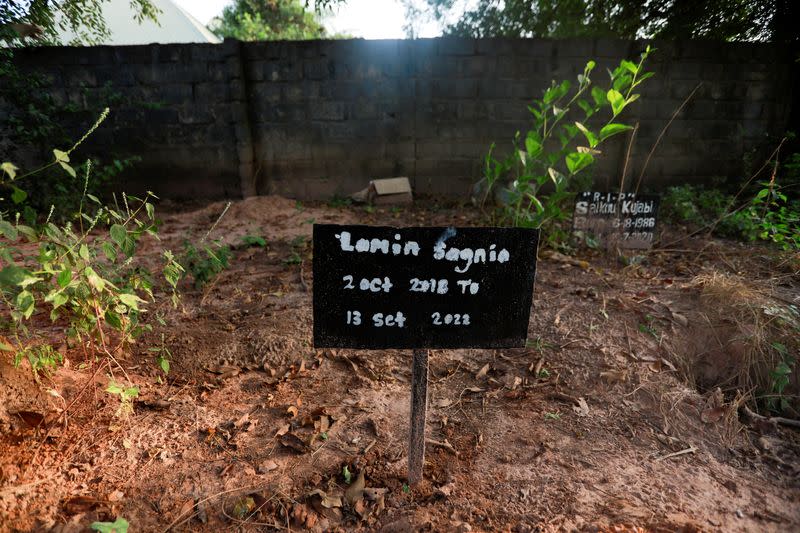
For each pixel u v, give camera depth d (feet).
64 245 5.71
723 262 13.71
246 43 20.68
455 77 21.21
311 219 18.40
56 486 5.63
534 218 14.06
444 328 5.60
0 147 19.04
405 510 5.65
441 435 7.00
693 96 21.15
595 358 8.89
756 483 6.32
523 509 5.66
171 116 21.12
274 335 9.27
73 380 7.32
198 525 5.38
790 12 20.27
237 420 7.07
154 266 12.89
